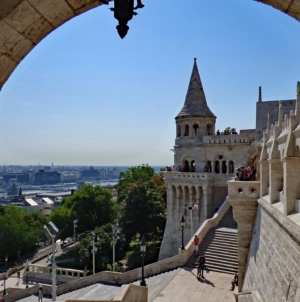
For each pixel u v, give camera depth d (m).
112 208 71.25
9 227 70.12
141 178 68.94
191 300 24.30
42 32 4.89
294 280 10.31
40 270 49.50
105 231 54.22
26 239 72.75
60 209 73.06
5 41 4.77
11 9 4.42
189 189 53.97
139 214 54.56
